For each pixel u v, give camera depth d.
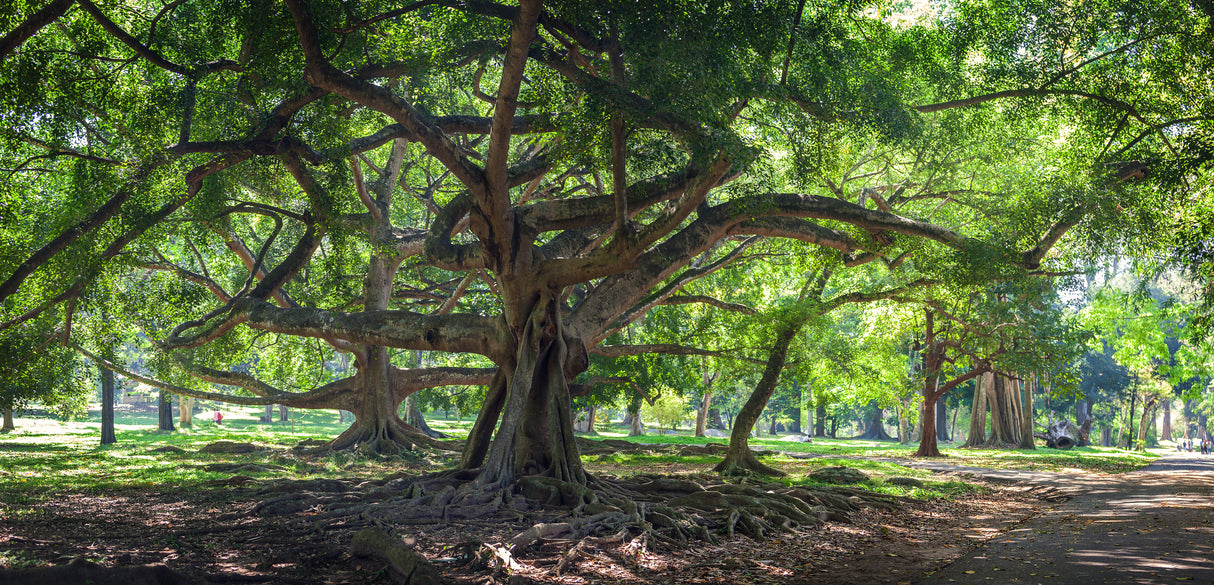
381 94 14.30
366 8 14.31
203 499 14.56
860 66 16.69
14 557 8.70
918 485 20.34
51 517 12.23
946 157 22.61
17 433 39.56
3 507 13.18
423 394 42.09
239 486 16.88
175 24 15.79
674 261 18.31
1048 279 24.94
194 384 31.91
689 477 20.11
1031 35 18.39
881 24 19.00
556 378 16.06
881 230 18.50
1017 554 9.68
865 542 11.84
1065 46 18.30
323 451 28.05
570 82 13.61
